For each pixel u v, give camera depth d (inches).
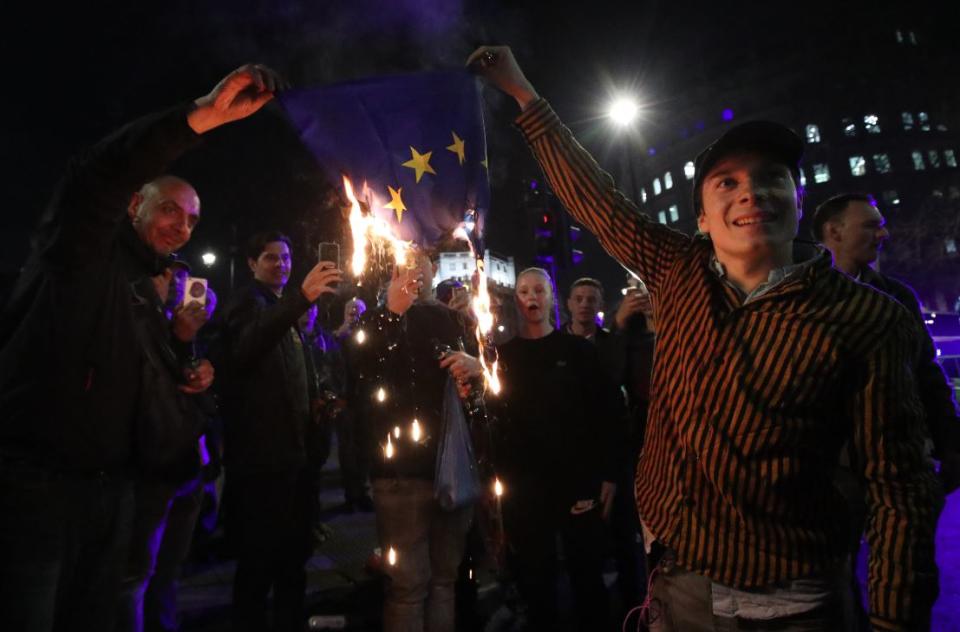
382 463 106.4
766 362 54.8
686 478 59.4
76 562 72.1
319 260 116.3
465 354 110.3
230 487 118.6
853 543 63.9
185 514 123.2
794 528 55.2
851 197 116.6
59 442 68.7
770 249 60.9
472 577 122.2
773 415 54.5
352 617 143.4
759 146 61.2
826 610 55.5
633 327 142.7
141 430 79.3
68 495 69.7
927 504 51.0
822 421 55.1
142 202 94.7
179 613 143.8
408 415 107.0
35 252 71.9
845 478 65.3
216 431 137.3
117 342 75.1
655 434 65.2
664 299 66.8
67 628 72.8
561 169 75.7
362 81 74.5
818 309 54.5
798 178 64.0
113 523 75.7
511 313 145.2
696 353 59.2
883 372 52.3
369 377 109.2
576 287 170.2
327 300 183.9
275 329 112.5
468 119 75.9
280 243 142.3
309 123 72.6
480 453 117.3
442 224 76.4
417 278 108.9
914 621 49.4
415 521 105.7
